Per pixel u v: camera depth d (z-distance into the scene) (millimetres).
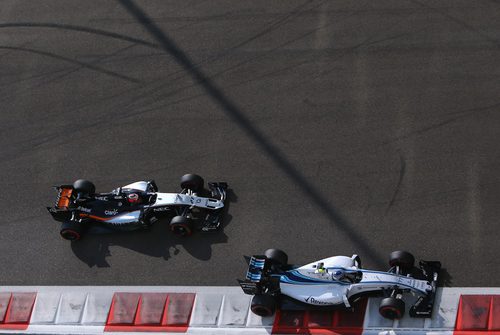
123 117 61750
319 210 52375
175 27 67562
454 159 53094
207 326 48406
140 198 53125
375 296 46688
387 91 58344
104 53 66938
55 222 56094
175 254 52219
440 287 46594
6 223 56688
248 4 67750
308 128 57469
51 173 59156
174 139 59250
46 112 63438
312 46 62906
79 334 49812
